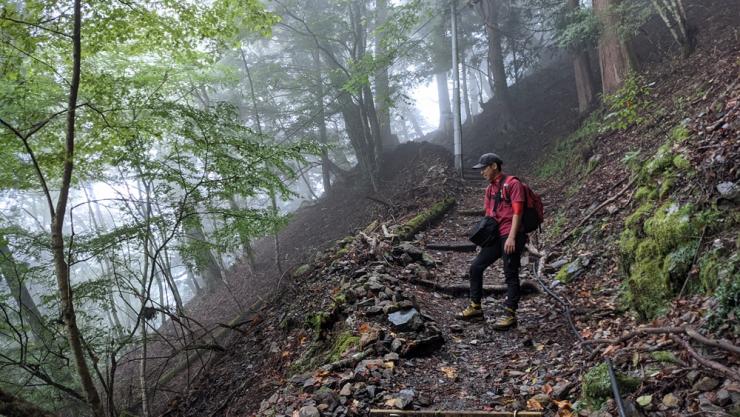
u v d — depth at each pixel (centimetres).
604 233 557
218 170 583
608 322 391
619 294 427
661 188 473
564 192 935
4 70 514
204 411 523
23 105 575
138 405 800
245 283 1586
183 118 576
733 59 724
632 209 540
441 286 572
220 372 599
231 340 789
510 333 433
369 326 447
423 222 891
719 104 527
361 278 554
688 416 231
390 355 389
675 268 363
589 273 511
